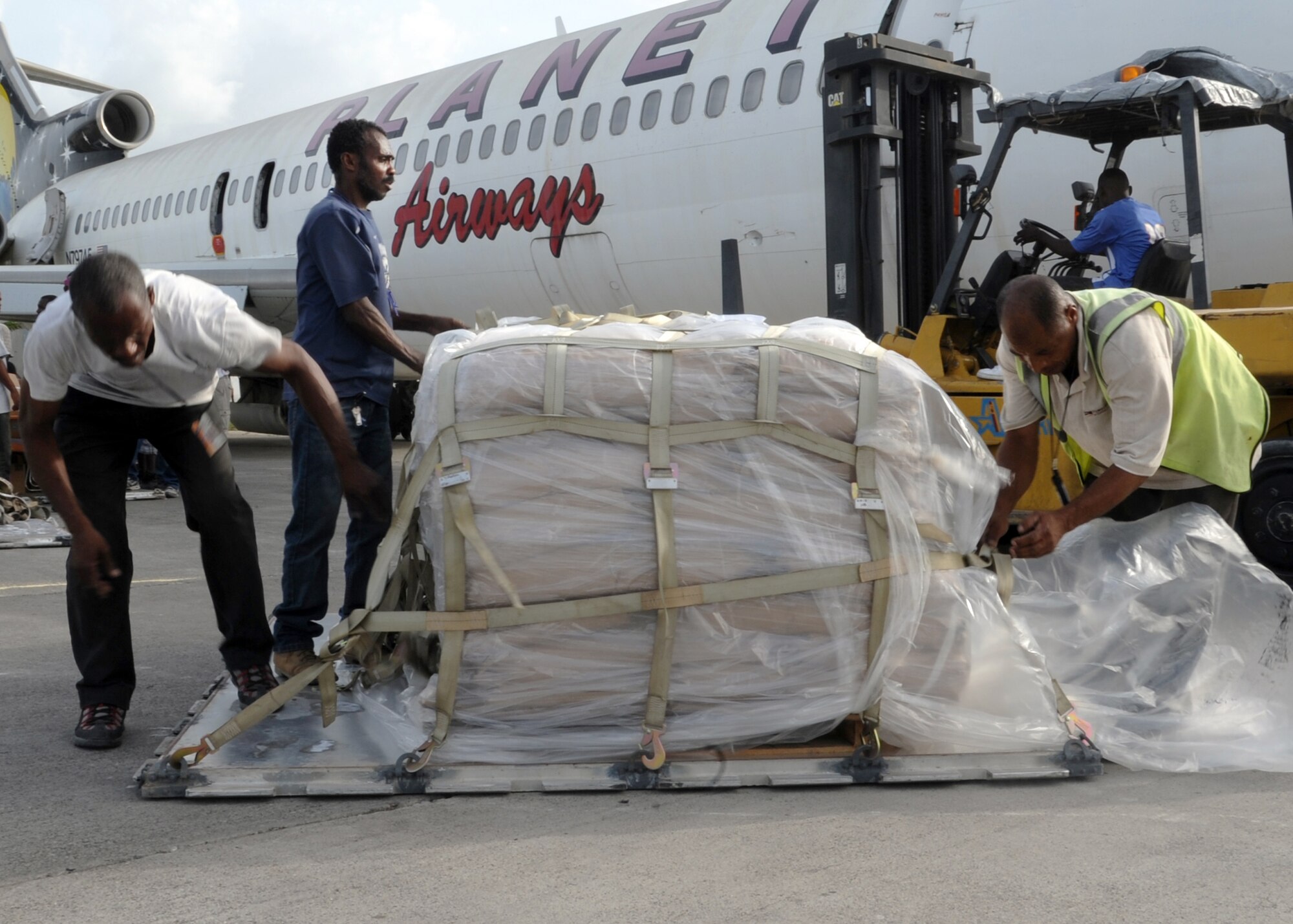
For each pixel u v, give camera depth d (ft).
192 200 56.24
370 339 11.02
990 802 8.22
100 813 8.32
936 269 20.52
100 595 8.75
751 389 8.59
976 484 8.88
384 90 47.39
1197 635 9.59
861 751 8.61
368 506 8.96
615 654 8.65
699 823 7.86
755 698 8.71
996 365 18.34
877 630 8.54
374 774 8.61
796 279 30.25
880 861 7.15
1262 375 14.58
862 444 8.55
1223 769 8.84
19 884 7.06
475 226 38.96
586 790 8.55
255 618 10.44
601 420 8.57
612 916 6.42
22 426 8.66
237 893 6.84
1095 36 23.90
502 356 8.73
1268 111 17.34
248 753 9.03
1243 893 6.61
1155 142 22.91
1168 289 16.62
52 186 83.10
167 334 8.88
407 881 6.97
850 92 19.49
